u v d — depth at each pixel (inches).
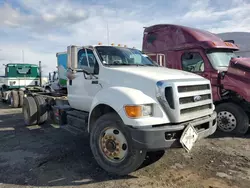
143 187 137.9
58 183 144.7
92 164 171.9
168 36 312.7
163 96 136.9
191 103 147.9
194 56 281.9
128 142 141.6
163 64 239.1
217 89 259.0
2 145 223.0
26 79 602.9
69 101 220.1
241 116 241.8
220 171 159.5
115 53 193.3
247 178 149.6
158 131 131.0
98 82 178.7
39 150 205.6
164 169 162.1
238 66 242.4
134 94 140.6
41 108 297.3
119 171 147.7
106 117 153.3
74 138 241.3
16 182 146.6
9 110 474.0
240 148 205.6
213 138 234.8
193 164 170.9
